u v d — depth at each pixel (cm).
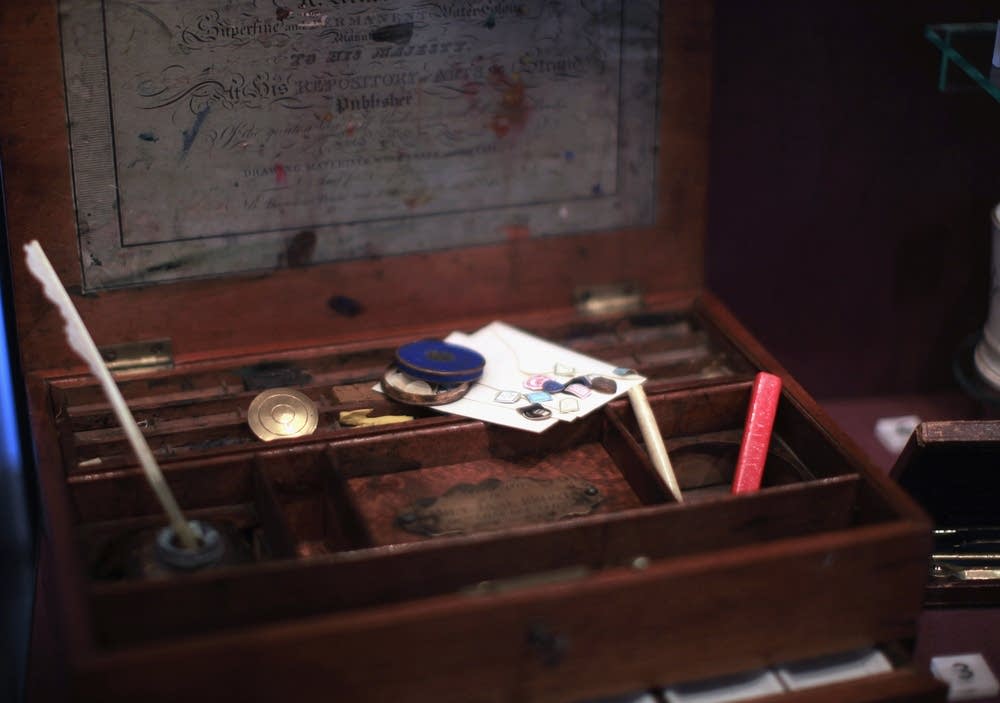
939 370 94
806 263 91
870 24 85
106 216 79
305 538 78
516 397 79
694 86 85
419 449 77
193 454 75
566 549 70
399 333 85
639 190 86
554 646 65
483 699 67
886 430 90
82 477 73
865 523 73
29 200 78
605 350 85
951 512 79
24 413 83
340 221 83
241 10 78
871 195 89
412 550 68
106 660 63
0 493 80
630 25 83
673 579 67
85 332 71
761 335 93
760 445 78
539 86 83
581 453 80
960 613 77
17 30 75
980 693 73
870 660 71
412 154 83
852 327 93
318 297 84
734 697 69
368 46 80
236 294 82
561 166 85
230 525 73
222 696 64
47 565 76
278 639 64
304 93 80
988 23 85
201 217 81
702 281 89
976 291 92
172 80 78
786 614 69
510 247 86
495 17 81
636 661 68
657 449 77
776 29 85
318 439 76
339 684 65
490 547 69
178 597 66
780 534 73
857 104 87
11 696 74
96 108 77
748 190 89
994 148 88
